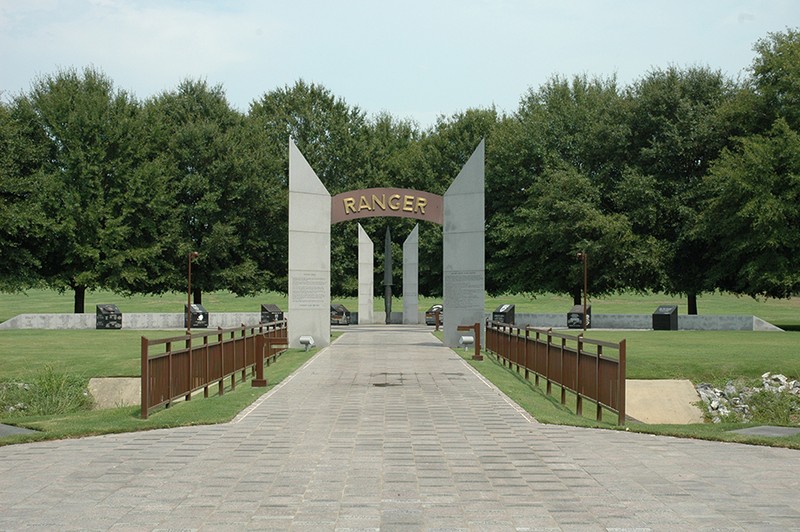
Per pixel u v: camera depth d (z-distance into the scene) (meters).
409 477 8.49
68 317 47.59
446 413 13.62
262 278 62.81
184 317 49.00
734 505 7.26
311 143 72.50
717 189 46.03
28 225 49.72
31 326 47.22
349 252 70.38
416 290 57.12
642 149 51.81
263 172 63.78
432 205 32.78
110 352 26.92
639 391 21.30
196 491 7.82
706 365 23.03
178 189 59.03
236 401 15.02
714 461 9.45
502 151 61.22
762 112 47.19
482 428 11.98
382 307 90.00
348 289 69.81
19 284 51.91
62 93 55.44
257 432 11.55
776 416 20.03
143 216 57.06
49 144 55.22
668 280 51.75
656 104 53.12
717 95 52.44
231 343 18.25
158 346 30.02
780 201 41.84
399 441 10.80
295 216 31.47
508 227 59.53
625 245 50.94
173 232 57.97
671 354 25.66
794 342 31.06
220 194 60.00
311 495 7.65
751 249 44.28
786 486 8.08
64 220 53.00
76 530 6.41
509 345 23.08
